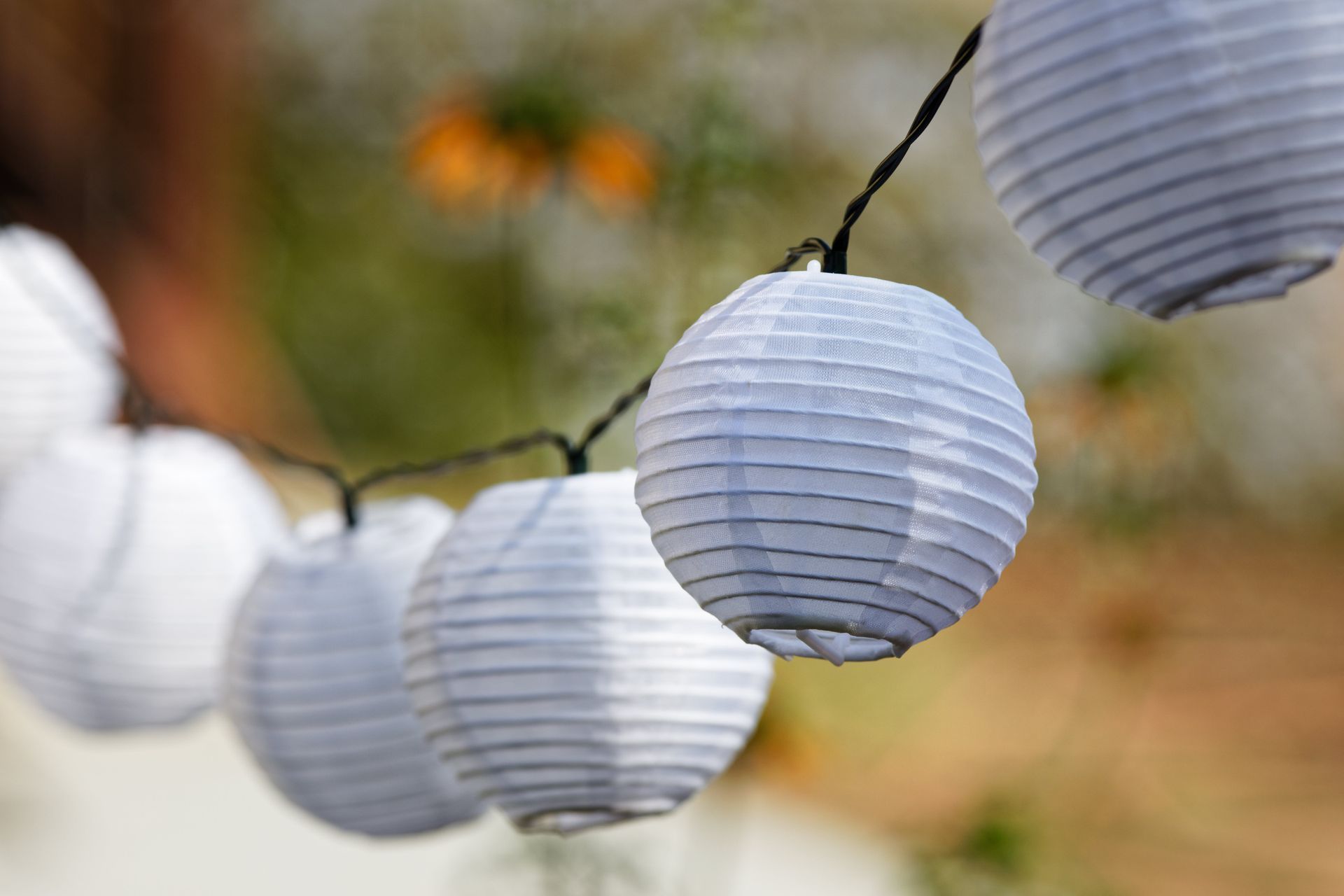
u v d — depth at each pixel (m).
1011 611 7.39
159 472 1.45
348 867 3.22
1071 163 0.89
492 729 0.98
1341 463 9.12
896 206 7.19
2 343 1.59
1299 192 0.86
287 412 7.66
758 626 0.80
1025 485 0.81
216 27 5.96
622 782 0.99
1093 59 0.87
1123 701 6.73
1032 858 3.57
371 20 8.72
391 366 8.86
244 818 3.38
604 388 3.06
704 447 0.77
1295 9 0.85
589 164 3.24
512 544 0.99
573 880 2.75
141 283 5.33
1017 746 6.13
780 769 2.94
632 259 3.84
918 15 7.09
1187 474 8.44
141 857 3.13
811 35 6.44
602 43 5.86
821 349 0.77
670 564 0.82
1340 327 8.88
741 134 3.14
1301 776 6.60
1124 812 5.95
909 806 5.05
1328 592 8.86
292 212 8.80
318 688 1.16
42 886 2.96
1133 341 3.98
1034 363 4.34
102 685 1.41
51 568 1.40
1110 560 4.68
